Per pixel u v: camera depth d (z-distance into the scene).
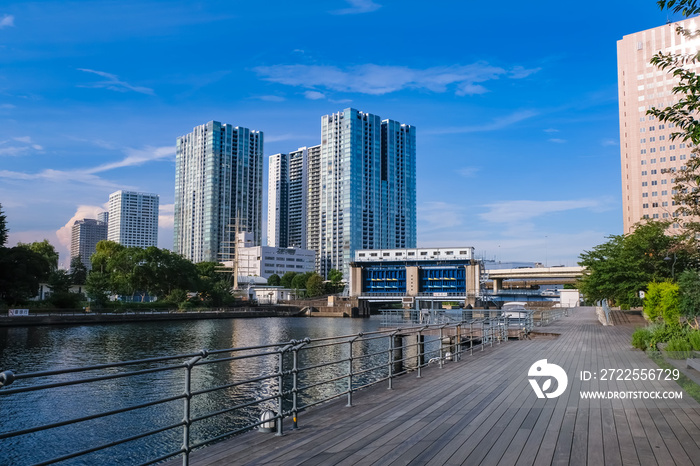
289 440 8.05
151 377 36.53
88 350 53.25
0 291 82.19
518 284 179.75
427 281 163.62
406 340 48.75
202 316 116.69
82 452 5.69
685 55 8.02
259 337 75.38
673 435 8.05
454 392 12.27
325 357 47.88
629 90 149.12
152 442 22.19
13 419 25.17
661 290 34.41
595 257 54.81
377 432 8.46
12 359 45.97
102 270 139.88
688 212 24.36
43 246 126.50
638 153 146.12
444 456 7.07
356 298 155.88
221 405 28.70
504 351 22.39
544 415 9.60
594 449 7.34
